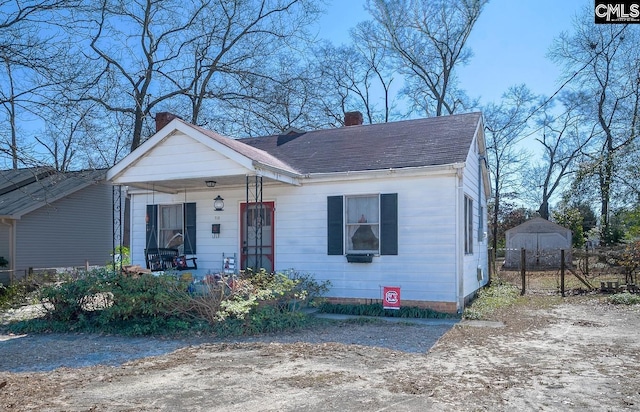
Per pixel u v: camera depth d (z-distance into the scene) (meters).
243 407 4.97
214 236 13.83
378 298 11.74
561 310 11.91
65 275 11.09
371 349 7.67
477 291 14.48
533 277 20.88
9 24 11.31
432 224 11.32
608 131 32.41
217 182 12.99
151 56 24.67
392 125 15.05
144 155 12.04
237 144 12.23
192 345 8.18
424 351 7.55
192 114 26.36
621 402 5.07
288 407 4.96
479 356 7.20
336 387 5.62
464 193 11.81
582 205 31.05
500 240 38.12
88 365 6.95
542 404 5.02
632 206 23.12
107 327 9.66
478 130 14.52
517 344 8.05
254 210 13.34
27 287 14.06
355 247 12.20
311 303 10.76
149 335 9.15
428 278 11.30
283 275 10.61
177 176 11.66
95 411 4.88
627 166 22.75
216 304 9.38
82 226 21.64
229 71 25.83
